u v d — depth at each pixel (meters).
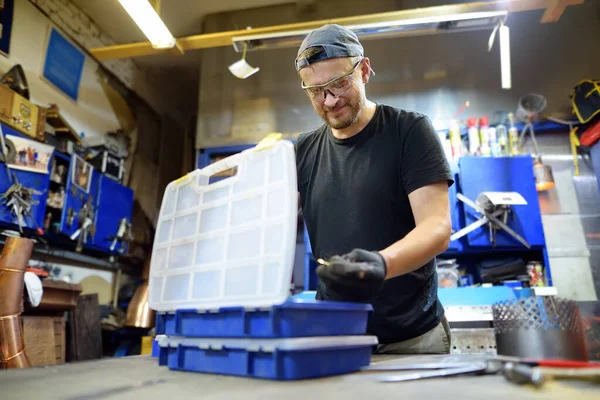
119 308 3.58
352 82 1.05
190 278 0.75
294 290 2.74
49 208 2.74
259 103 3.19
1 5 2.65
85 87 3.39
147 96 4.25
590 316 2.43
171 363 0.74
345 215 1.10
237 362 0.63
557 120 2.75
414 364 0.71
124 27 3.63
